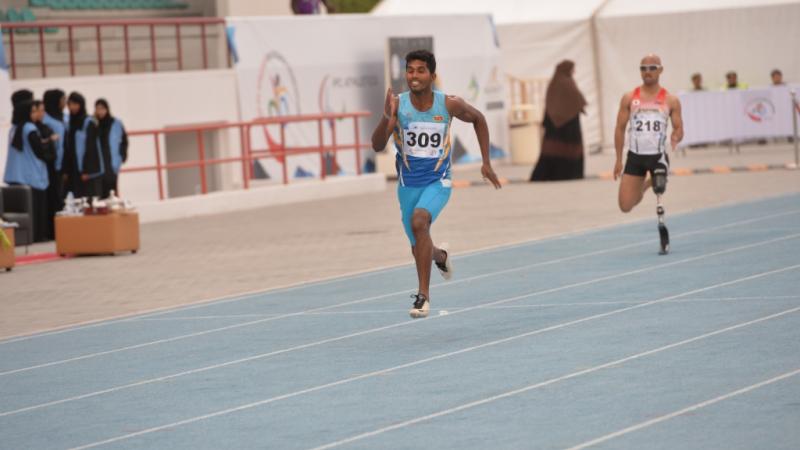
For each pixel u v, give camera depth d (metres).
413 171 23.94
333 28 68.12
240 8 74.88
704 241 36.38
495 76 78.81
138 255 42.00
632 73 84.00
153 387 20.84
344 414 17.97
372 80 70.19
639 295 27.25
